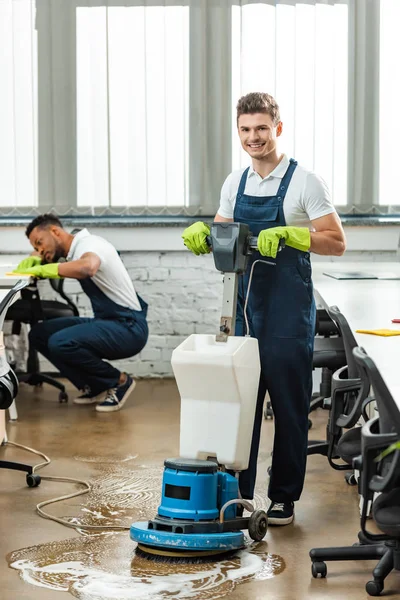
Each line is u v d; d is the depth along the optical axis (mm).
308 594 3197
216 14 6688
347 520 4004
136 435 5441
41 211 6820
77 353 5988
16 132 6766
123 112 6766
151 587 3254
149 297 7023
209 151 6785
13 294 4293
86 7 6707
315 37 6723
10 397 4258
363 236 6875
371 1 6723
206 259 6984
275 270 3750
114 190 6816
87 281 6043
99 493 4359
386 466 2799
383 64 6766
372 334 3730
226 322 3578
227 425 3553
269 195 3797
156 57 6734
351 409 3824
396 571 3406
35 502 4238
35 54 6719
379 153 6824
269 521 3918
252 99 3686
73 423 5738
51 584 3287
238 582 3305
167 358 7105
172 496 3543
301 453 3893
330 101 6770
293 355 3762
